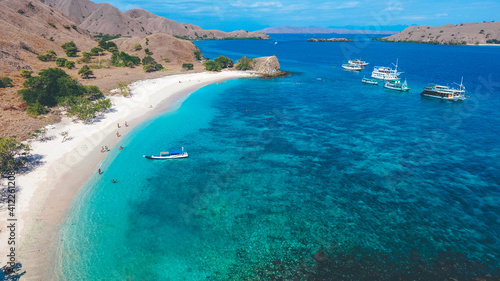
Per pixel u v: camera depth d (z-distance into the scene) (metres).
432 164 48.22
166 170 45.91
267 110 78.50
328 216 35.25
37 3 161.50
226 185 42.00
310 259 28.81
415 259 28.77
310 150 53.72
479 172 45.47
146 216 34.75
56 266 27.03
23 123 54.19
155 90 91.69
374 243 30.91
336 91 103.31
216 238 31.45
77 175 42.44
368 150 53.69
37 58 105.94
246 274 27.06
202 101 85.50
